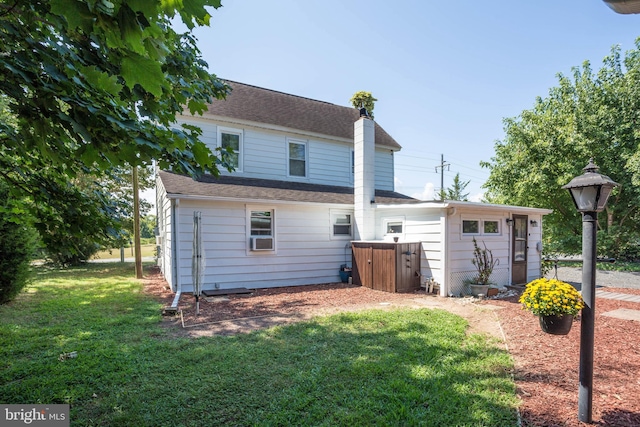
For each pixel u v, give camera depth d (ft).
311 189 37.99
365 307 22.27
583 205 9.01
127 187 50.96
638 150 42.45
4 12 4.42
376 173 46.44
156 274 40.81
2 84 4.73
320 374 11.37
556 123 49.85
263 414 9.00
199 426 8.51
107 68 5.20
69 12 3.42
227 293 26.55
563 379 11.22
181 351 13.57
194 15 3.92
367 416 8.86
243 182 34.47
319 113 45.52
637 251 49.39
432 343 14.51
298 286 31.60
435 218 27.89
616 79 49.96
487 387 10.57
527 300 12.79
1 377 11.14
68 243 10.13
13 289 22.53
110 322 18.10
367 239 33.81
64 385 10.59
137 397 9.87
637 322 18.35
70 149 7.19
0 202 14.51
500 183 54.19
